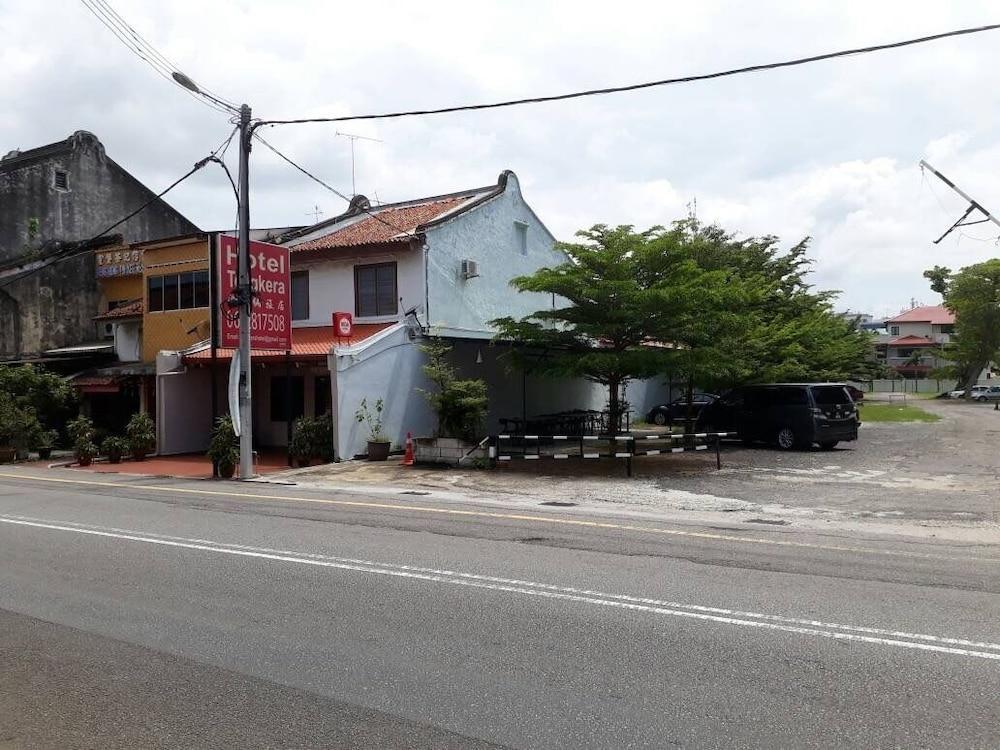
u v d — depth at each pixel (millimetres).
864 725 3953
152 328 23969
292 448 18562
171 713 4191
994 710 4125
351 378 18766
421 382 20734
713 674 4652
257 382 23531
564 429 24172
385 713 4160
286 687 4527
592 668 4762
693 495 12945
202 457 21375
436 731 3941
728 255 28641
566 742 3805
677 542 8719
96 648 5223
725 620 5680
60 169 30984
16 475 17734
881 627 5508
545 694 4383
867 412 39031
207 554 8094
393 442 19844
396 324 20141
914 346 91500
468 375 22172
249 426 16516
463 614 5879
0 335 27266
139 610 6082
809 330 24812
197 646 5234
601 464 17531
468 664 4852
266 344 17922
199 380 22734
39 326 28234
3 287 27391
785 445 20422
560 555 7969
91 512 11258
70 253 29406
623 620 5699
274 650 5145
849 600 6211
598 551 8188
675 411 29344
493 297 23516
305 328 22203
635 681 4555
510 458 18359
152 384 23781
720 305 17203
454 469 16953
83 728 4023
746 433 21297
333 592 6527
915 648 5070
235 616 5895
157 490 14352
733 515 10969
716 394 29266
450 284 21578
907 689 4406
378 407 19469
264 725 4035
